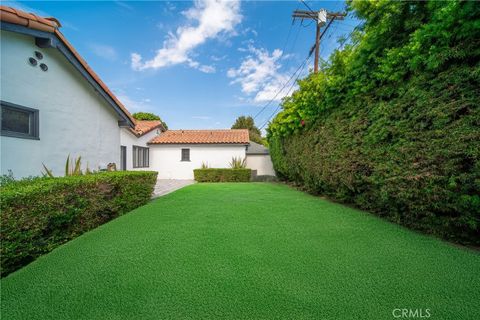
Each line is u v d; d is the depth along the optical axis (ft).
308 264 7.79
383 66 12.07
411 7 10.69
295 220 13.57
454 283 6.48
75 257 8.62
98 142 22.25
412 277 6.84
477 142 8.00
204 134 55.06
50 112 16.67
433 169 9.64
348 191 17.42
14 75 14.05
